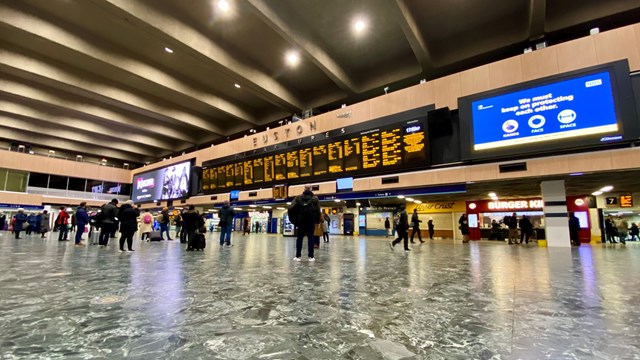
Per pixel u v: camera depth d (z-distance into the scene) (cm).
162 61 1523
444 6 1119
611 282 342
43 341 161
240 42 1346
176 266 454
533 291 294
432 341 167
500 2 1105
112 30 1292
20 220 1305
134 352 149
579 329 187
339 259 570
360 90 1564
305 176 1355
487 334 179
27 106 1981
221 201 1742
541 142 828
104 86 1661
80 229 908
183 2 1115
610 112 746
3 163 2397
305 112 1509
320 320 202
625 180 969
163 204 2205
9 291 279
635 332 182
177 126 2453
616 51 775
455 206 1867
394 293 282
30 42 1354
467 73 1003
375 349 155
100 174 2897
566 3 1085
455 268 452
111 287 299
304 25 1197
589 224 1408
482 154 916
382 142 1125
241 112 1981
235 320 200
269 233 2342
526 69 896
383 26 1229
